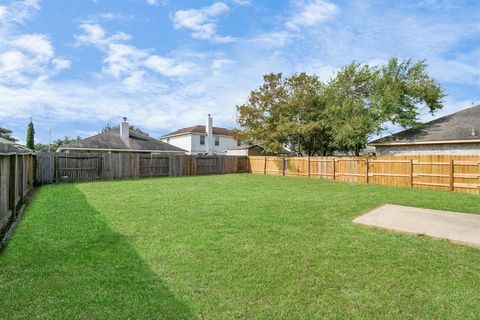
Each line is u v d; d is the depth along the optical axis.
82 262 3.85
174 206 7.78
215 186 12.97
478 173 11.76
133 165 17.97
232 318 2.70
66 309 2.76
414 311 2.86
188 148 34.41
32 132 32.75
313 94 21.20
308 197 9.56
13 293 3.03
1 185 5.19
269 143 21.92
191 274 3.56
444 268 3.84
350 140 17.64
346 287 3.31
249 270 3.70
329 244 4.70
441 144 15.27
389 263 3.97
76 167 15.62
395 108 17.31
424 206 8.11
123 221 6.05
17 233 5.12
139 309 2.79
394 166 14.41
